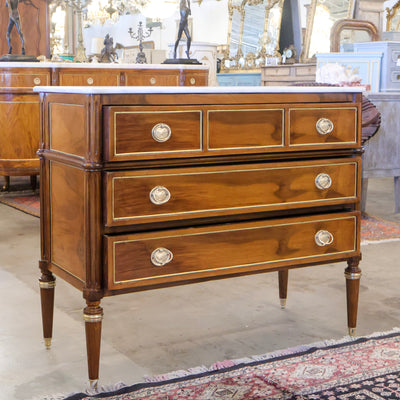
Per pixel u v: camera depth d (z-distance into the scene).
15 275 3.69
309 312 3.08
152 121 2.16
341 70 7.26
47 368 2.42
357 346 2.61
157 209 2.21
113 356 2.54
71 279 2.33
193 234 2.28
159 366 2.44
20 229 4.90
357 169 2.59
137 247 2.18
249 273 2.41
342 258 2.61
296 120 2.43
